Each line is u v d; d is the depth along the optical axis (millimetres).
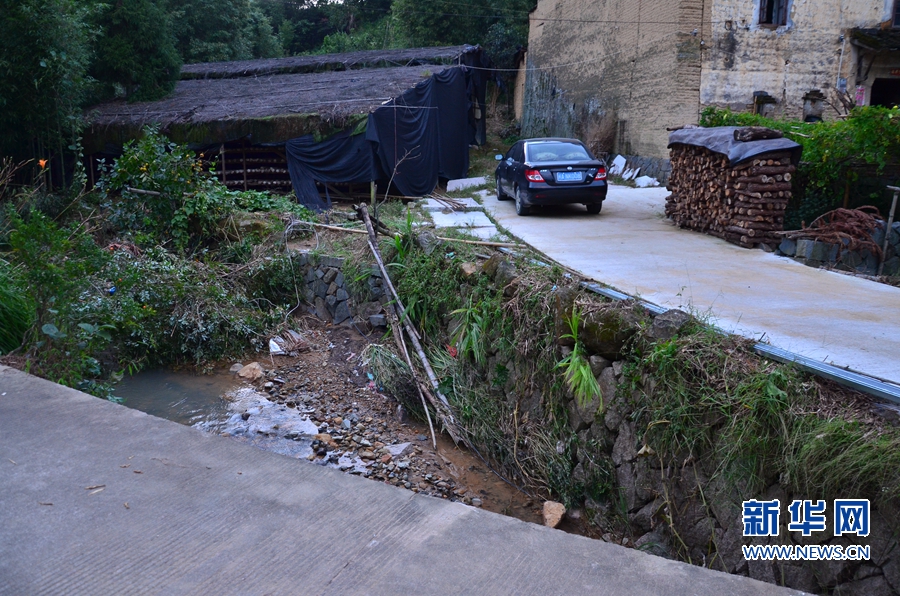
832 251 8812
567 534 2367
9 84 14391
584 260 8391
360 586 2049
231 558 2193
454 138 19859
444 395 7574
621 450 5344
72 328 5602
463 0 37125
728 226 9812
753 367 4590
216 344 9391
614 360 5555
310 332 10250
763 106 17766
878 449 3686
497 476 6688
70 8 15078
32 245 5289
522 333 6664
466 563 2172
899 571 3590
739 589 2047
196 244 12203
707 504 4586
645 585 2062
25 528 2359
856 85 17906
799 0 17422
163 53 19875
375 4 48406
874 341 5219
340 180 15672
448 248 8844
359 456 6781
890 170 10297
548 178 12156
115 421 3283
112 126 17531
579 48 24922
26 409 3404
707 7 17234
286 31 49312
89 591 2037
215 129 16297
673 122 17625
